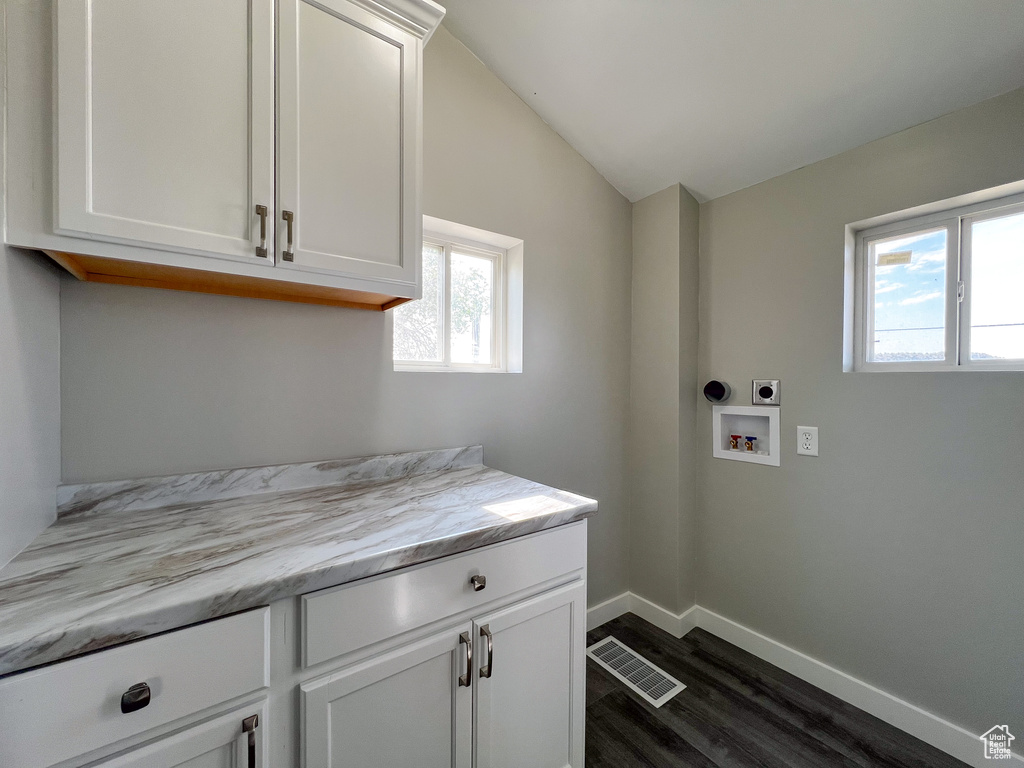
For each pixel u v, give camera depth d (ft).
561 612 3.57
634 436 7.07
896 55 4.05
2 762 1.62
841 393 5.14
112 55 2.44
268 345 3.94
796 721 4.72
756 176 5.86
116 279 3.19
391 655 2.65
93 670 1.78
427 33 3.72
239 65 2.84
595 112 5.67
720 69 4.67
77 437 3.15
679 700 5.04
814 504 5.37
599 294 6.69
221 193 2.78
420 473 4.76
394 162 3.56
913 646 4.58
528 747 3.39
